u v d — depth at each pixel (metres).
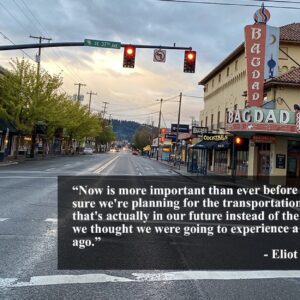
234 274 6.34
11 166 32.28
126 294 5.21
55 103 46.06
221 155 41.28
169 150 74.38
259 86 27.14
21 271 6.01
